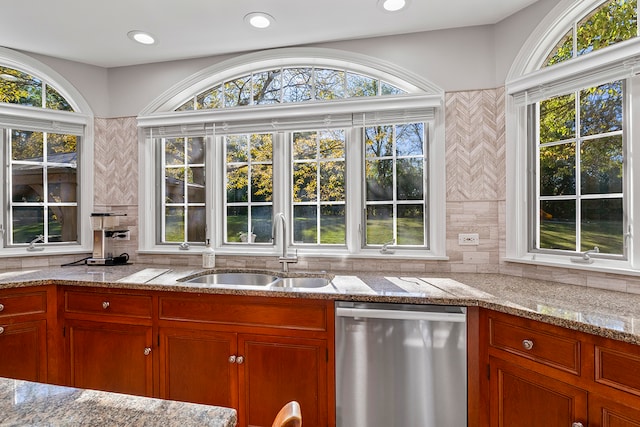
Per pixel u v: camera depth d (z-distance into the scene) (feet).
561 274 6.23
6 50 7.95
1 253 7.89
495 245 7.16
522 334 4.68
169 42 7.84
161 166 9.07
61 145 8.73
